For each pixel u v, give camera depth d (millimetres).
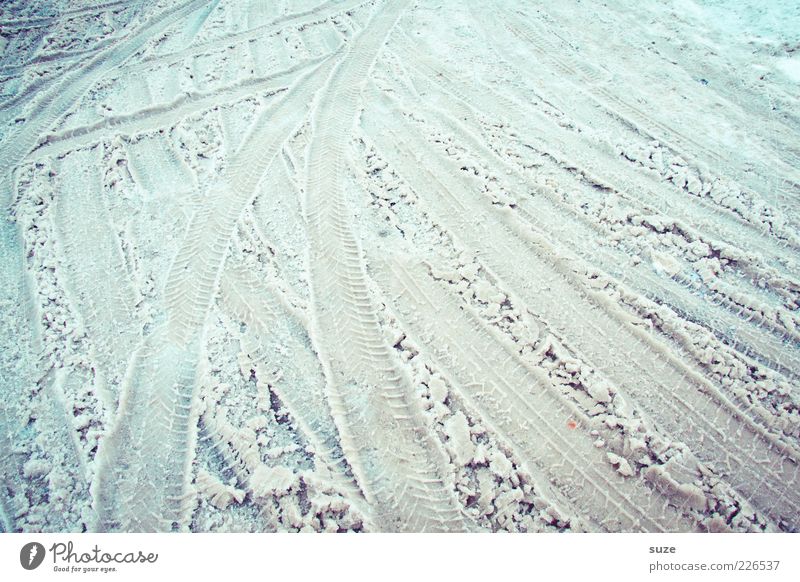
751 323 3006
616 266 3246
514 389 2799
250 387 2850
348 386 2820
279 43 4918
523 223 3451
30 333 3076
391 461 2609
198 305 3152
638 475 2553
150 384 2859
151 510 2502
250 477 2574
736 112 4098
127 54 4879
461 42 4832
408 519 2461
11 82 4641
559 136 3982
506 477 2553
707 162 3766
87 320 3115
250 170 3840
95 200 3725
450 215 3531
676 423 2680
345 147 3957
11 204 3727
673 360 2865
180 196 3717
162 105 4344
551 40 4816
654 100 4219
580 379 2803
